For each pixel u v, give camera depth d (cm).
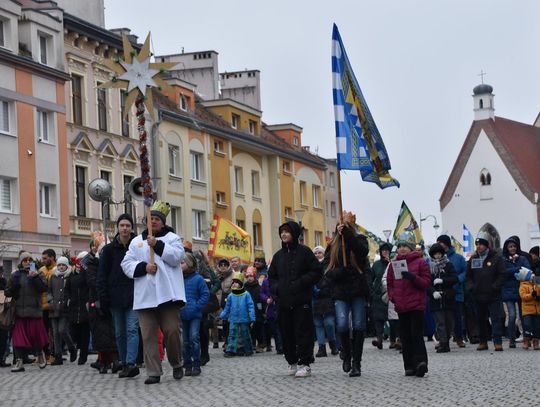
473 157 9531
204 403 1205
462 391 1265
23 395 1402
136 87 1547
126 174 4794
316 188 7362
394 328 2292
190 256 1656
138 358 1788
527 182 9331
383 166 1709
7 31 4025
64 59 4350
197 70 6606
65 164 4294
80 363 2055
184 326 1642
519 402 1134
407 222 3603
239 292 2355
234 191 6019
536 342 2120
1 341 2142
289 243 1530
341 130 1673
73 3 4778
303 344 1524
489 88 9506
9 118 4012
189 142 5469
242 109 6281
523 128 9894
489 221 9481
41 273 1981
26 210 4041
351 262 1508
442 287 2127
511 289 2180
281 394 1288
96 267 1727
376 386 1355
